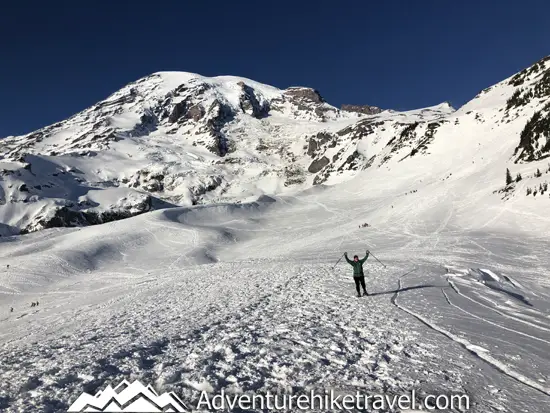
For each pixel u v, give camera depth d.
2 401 5.12
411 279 19.28
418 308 11.74
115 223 105.00
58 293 56.56
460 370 6.12
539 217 46.44
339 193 142.38
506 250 34.28
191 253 78.19
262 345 7.72
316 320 10.45
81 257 76.38
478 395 5.16
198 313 13.28
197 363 6.42
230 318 11.38
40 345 9.80
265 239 89.38
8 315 42.75
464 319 10.03
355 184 146.62
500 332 8.55
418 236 53.72
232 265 40.88
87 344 8.98
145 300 21.47
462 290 15.46
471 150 110.00
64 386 5.60
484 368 6.20
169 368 6.18
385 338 8.23
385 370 6.17
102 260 78.00
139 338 9.15
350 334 8.68
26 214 159.50
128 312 16.98
